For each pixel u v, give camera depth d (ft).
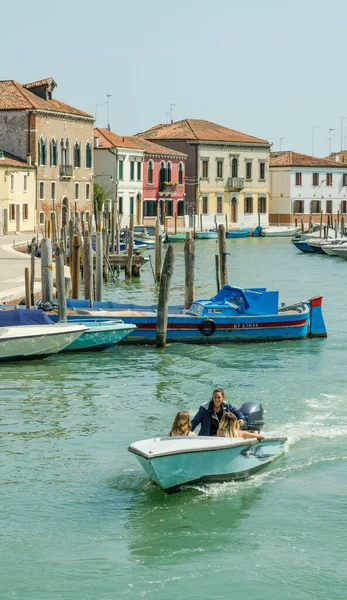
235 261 263.29
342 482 64.64
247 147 406.00
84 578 51.31
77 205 322.55
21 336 101.55
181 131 391.65
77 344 106.93
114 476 65.51
